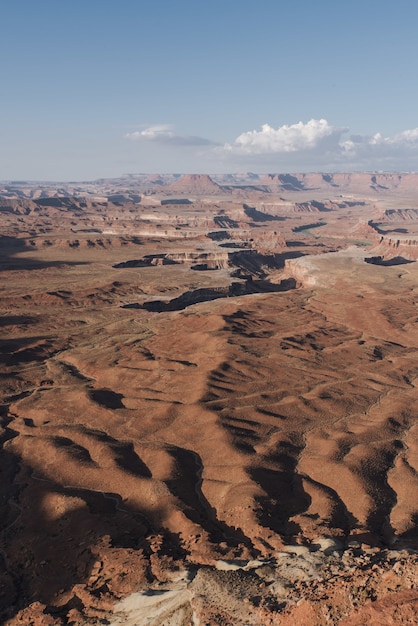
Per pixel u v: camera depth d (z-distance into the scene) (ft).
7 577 147.84
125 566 139.13
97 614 123.95
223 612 109.81
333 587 107.14
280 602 109.19
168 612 115.85
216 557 139.33
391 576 103.86
